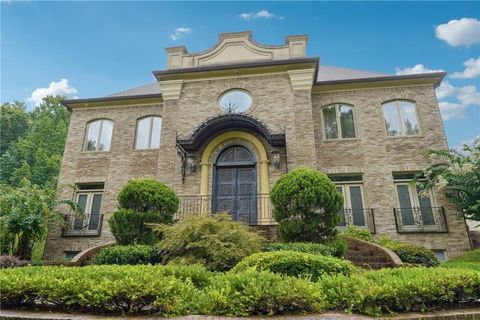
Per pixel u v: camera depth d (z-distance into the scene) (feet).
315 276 15.28
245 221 37.68
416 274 14.19
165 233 24.38
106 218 43.80
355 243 32.04
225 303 11.44
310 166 37.50
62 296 11.96
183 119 42.32
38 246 43.98
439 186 36.83
